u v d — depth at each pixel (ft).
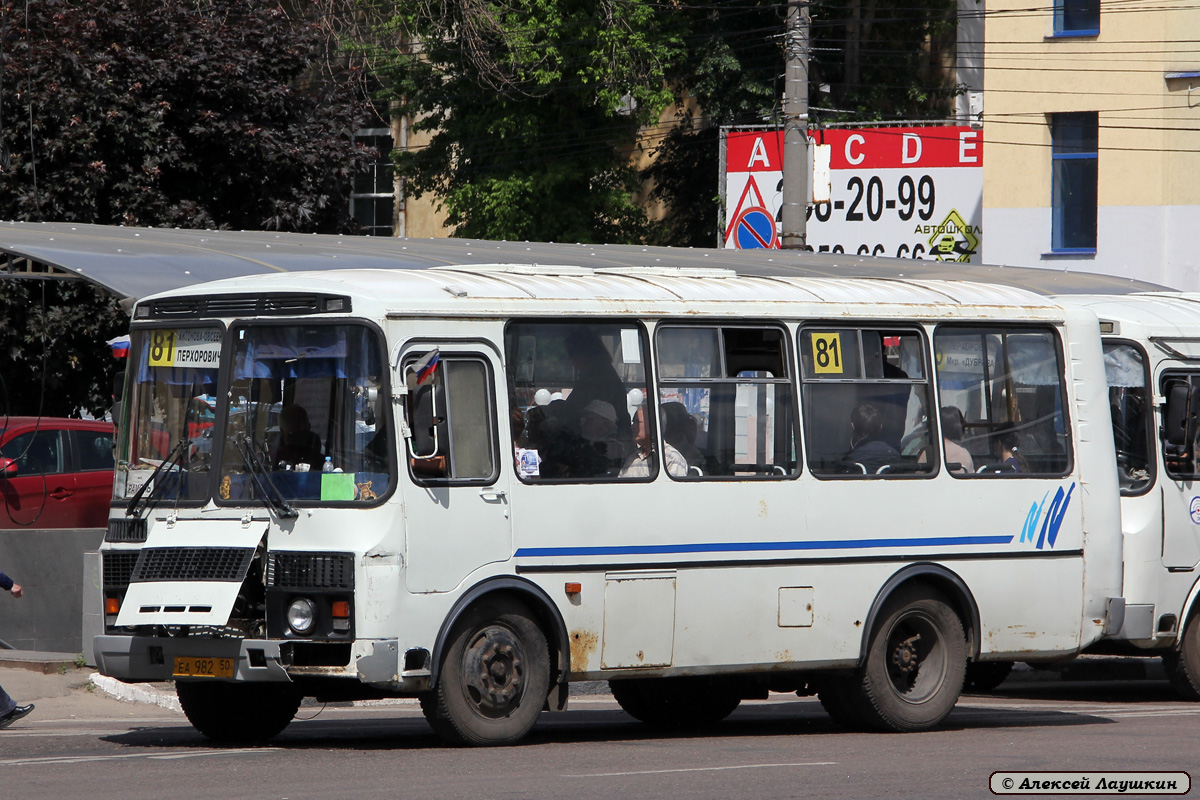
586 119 483.92
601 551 121.60
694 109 515.91
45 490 203.21
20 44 269.23
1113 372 164.25
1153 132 350.23
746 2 493.36
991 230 371.35
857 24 513.45
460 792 94.07
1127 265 354.13
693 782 100.22
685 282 132.36
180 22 288.51
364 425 113.70
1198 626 166.91
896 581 134.31
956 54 499.92
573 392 122.42
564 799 91.81
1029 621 141.49
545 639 120.06
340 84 318.04
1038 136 365.81
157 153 278.46
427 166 491.72
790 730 142.10
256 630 114.21
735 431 129.39
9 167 265.34
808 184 300.20
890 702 134.51
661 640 124.16
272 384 117.19
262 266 187.62
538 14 447.42
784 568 129.59
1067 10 363.35
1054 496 143.23
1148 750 121.39
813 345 134.00
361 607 110.73
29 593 183.52
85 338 267.18
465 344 117.70
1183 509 164.04
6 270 200.75
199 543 115.96
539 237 478.18
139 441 123.44
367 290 115.55
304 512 113.39
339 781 99.14
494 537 116.78
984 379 142.31
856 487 133.59
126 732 135.74
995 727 141.69
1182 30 346.54
